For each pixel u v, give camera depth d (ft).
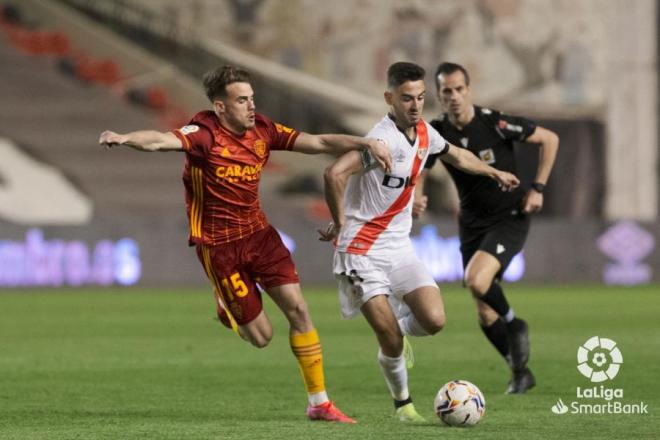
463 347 139.13
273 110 343.46
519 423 78.84
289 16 343.46
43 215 302.25
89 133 333.21
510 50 342.23
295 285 82.07
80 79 352.90
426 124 84.33
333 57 341.82
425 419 81.61
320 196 328.49
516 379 97.91
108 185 318.45
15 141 323.98
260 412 86.58
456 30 339.77
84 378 110.32
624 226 286.46
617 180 346.95
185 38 353.72
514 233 103.09
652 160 347.15
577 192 346.33
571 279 283.38
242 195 81.46
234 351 136.87
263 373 114.32
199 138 79.20
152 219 310.24
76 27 366.43
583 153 346.33
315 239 275.18
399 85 80.38
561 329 164.76
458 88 100.68
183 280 272.10
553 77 344.49
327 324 176.86
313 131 342.23
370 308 81.05
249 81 79.61
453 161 87.25
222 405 90.99
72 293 252.21
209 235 82.33
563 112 345.92
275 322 183.42
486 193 102.83
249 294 83.05
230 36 349.20
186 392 99.66
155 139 77.20
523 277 281.13
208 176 80.48
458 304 220.02
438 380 107.34
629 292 253.24
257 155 80.79
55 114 336.90
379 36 339.36
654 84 345.72
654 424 78.28
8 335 158.71
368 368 118.42
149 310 204.03
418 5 338.13
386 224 82.33
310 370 80.84
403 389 81.66
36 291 258.37
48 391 100.32
